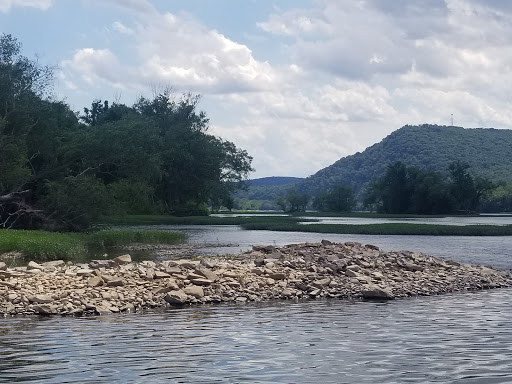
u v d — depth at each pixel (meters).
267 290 20.62
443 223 86.75
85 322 15.30
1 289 18.86
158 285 20.02
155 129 74.69
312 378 9.86
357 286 21.52
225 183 112.62
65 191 52.22
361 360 11.08
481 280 24.30
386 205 153.50
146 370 10.37
